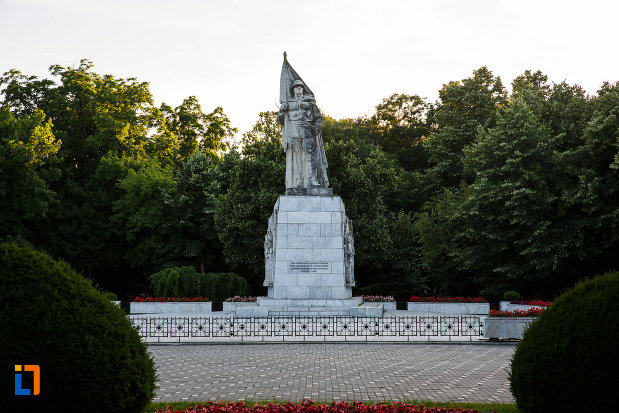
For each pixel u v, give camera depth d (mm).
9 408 8219
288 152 30359
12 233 46125
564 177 37500
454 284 45188
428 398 12359
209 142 64188
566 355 8602
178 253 48344
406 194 56625
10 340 8250
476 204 38969
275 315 27000
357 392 12945
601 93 42750
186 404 11500
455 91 57656
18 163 44156
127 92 60469
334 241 28469
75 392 8406
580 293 9023
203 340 21297
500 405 11461
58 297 8711
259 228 41875
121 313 9422
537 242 36188
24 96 55750
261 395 12672
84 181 53969
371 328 24281
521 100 40062
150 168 51219
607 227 35188
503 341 21047
